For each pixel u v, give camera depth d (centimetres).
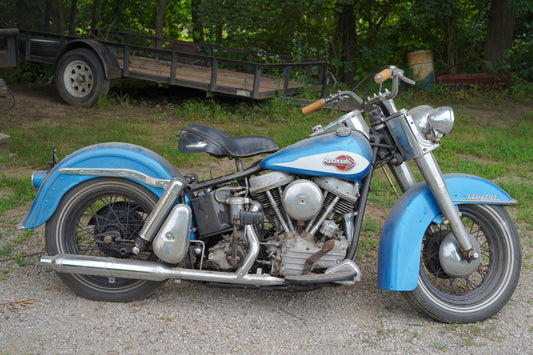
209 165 689
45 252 427
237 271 338
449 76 1482
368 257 445
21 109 968
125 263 340
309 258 336
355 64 1528
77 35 1193
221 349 309
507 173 716
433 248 357
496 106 1325
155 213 338
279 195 345
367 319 350
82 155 350
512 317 358
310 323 343
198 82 1013
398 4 1496
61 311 341
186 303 361
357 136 340
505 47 1519
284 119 988
